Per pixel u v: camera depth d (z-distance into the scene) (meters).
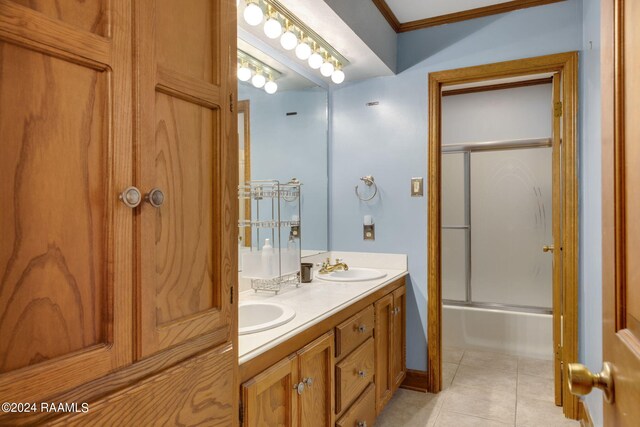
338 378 1.69
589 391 0.76
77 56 0.62
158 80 0.76
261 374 1.20
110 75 0.67
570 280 2.35
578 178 2.33
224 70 0.94
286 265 2.05
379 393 2.19
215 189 0.91
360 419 1.90
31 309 0.56
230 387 0.95
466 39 2.62
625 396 0.65
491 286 3.69
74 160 0.62
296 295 1.93
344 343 1.75
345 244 2.96
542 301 3.52
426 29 2.73
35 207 0.57
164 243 0.77
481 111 3.69
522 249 3.59
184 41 0.83
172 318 0.79
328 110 3.00
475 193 3.73
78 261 0.62
